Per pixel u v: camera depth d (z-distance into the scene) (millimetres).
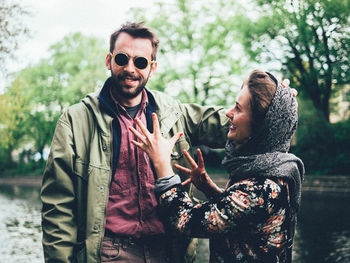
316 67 20422
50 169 1858
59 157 1851
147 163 1895
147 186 1885
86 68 34375
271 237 1419
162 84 25062
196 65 25141
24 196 22234
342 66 19500
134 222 1868
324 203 15125
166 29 25281
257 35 20984
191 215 1459
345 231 9172
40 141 40875
